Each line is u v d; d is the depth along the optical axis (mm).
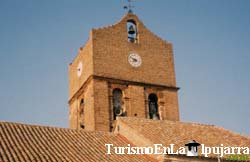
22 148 27969
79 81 48969
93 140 32469
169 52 50125
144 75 47688
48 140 30422
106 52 46594
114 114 45312
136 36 49250
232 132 39312
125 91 46281
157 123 37062
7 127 31031
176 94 48781
